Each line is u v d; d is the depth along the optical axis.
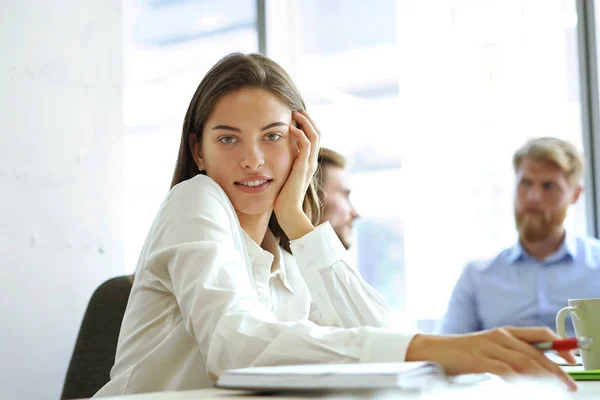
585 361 1.16
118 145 2.69
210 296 1.00
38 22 2.49
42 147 2.46
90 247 2.56
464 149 3.16
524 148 2.78
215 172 1.29
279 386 0.74
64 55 2.55
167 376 1.17
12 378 2.33
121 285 1.75
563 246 2.73
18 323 2.36
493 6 3.13
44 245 2.44
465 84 3.16
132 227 3.04
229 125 1.27
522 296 2.74
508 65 3.10
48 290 2.44
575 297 2.70
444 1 3.20
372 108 3.28
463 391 0.80
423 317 3.20
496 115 3.12
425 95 3.22
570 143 2.76
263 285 1.34
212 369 0.94
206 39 3.32
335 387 0.71
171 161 3.22
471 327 2.81
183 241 1.11
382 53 3.28
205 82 1.31
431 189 3.20
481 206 3.14
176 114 3.27
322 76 3.34
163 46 3.29
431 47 3.22
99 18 2.67
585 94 3.00
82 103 2.59
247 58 1.31
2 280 2.33
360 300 1.29
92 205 2.59
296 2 3.35
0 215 2.34
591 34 2.99
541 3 3.06
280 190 1.35
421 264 3.21
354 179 3.29
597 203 2.99
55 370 2.44
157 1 3.30
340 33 3.33
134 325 1.22
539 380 0.80
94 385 1.68
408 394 0.70
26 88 2.44
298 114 1.36
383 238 3.25
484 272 2.81
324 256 1.29
